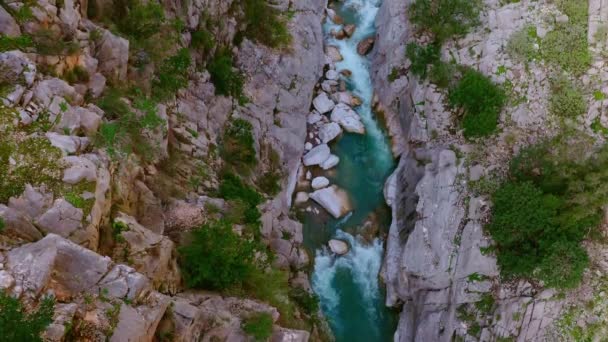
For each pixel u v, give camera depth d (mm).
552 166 20375
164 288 14375
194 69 21688
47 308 10266
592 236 19891
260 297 17188
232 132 22594
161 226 15797
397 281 22438
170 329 13094
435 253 21250
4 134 12547
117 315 11414
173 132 19219
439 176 22297
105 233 13453
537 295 19375
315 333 20344
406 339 21578
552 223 19438
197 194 18281
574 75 23312
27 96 13227
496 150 22562
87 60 15555
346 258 23453
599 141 21906
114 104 15773
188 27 21625
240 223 19031
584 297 19094
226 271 16031
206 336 14188
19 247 11055
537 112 23031
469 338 19781
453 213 21516
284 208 23484
